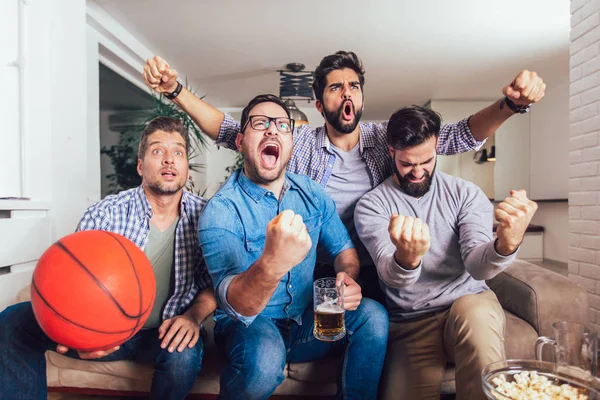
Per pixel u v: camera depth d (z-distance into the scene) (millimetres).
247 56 4113
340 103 1683
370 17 3293
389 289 1485
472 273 1247
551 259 5312
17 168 1892
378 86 5172
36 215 1941
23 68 1882
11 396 1146
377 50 3961
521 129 5949
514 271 1681
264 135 1289
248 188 1343
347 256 1479
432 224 1444
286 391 1443
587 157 2291
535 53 4051
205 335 1433
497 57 4152
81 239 999
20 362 1162
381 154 1726
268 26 3443
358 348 1293
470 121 1726
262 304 993
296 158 1772
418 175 1424
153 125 1415
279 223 838
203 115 1744
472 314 1238
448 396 1525
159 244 1437
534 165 5801
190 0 3021
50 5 2045
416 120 1373
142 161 1407
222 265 1202
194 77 4754
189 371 1236
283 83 4562
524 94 1382
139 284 1002
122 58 3594
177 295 1421
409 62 4285
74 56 2240
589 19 2262
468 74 4699
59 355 1466
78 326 920
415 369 1396
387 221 1451
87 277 927
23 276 1781
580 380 852
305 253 876
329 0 3031
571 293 1508
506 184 5980
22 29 1882
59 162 2102
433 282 1431
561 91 5137
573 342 1082
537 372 904
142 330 1422
